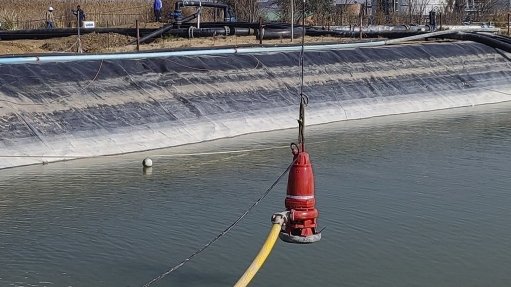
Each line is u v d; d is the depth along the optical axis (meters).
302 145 10.45
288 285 12.34
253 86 26.23
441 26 41.25
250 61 27.62
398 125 26.20
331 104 27.36
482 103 31.72
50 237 14.46
